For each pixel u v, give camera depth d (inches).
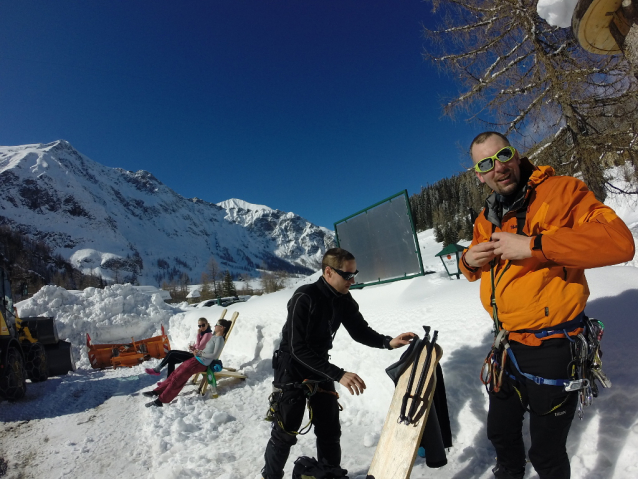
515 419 76.5
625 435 82.8
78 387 272.8
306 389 97.5
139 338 443.8
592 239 56.8
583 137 300.4
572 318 66.8
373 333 104.5
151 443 154.6
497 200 79.1
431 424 89.0
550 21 118.7
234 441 150.9
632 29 101.0
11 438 178.9
